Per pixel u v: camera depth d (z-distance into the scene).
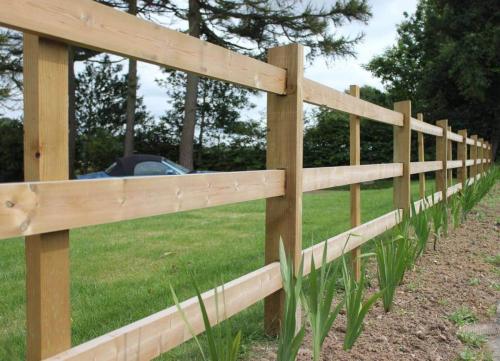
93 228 7.18
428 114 23.39
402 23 27.28
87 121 28.45
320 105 3.12
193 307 2.04
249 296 2.44
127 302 3.50
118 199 1.65
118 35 1.65
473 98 22.30
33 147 1.47
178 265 4.60
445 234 5.48
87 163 23.31
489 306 3.35
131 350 1.73
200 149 25.06
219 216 8.57
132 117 19.98
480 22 22.20
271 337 2.84
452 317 3.11
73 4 1.49
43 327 1.49
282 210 2.78
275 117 2.81
